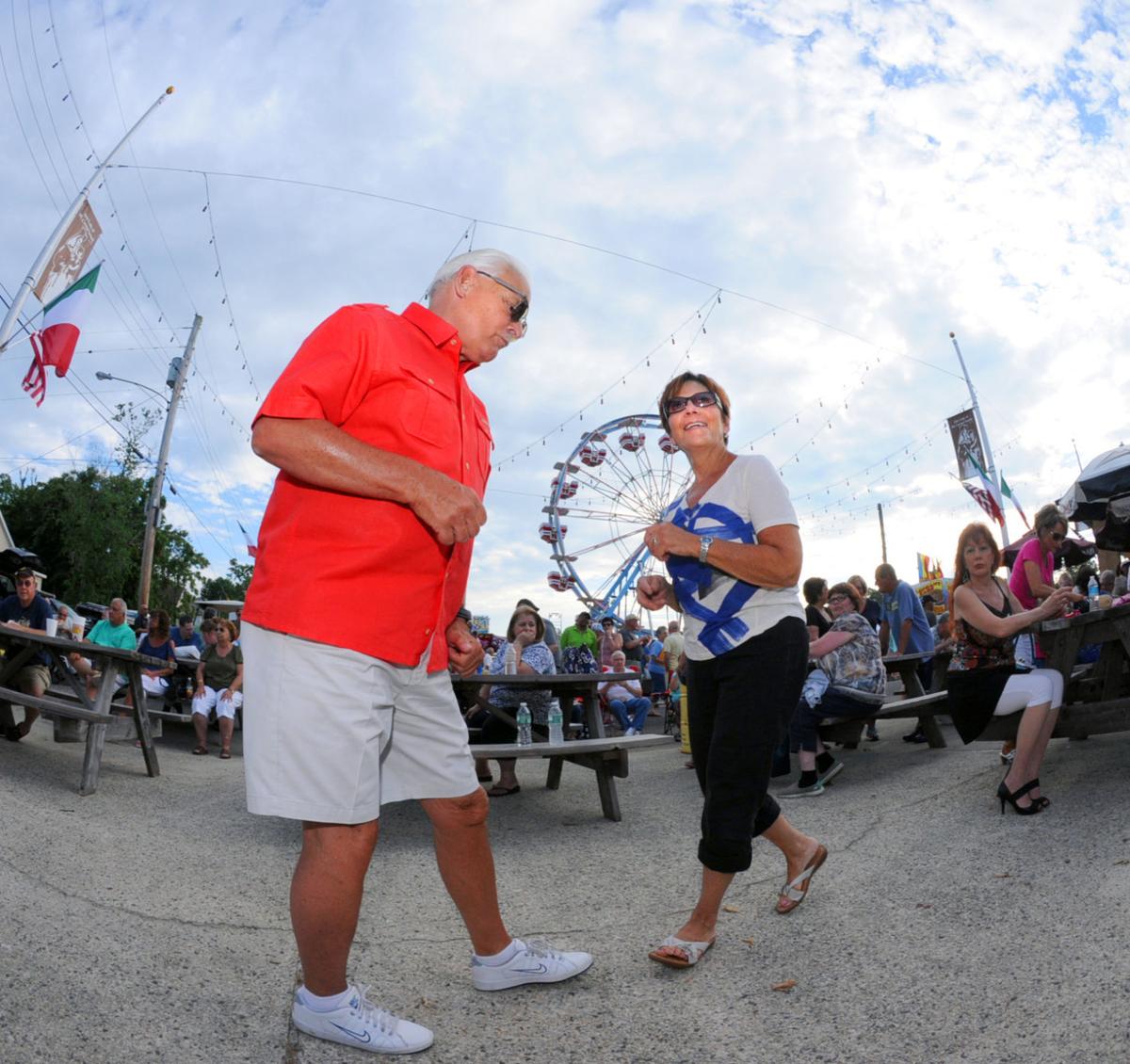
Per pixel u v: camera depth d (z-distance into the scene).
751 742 2.61
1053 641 4.26
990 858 3.30
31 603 6.95
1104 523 8.55
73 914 2.71
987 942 2.53
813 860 2.98
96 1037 1.89
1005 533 18.34
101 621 8.62
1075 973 2.21
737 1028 2.15
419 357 2.15
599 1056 2.02
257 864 3.85
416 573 2.04
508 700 6.11
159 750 7.66
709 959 2.62
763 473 2.85
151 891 3.24
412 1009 2.28
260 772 1.91
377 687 2.00
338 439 1.91
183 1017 2.08
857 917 2.88
